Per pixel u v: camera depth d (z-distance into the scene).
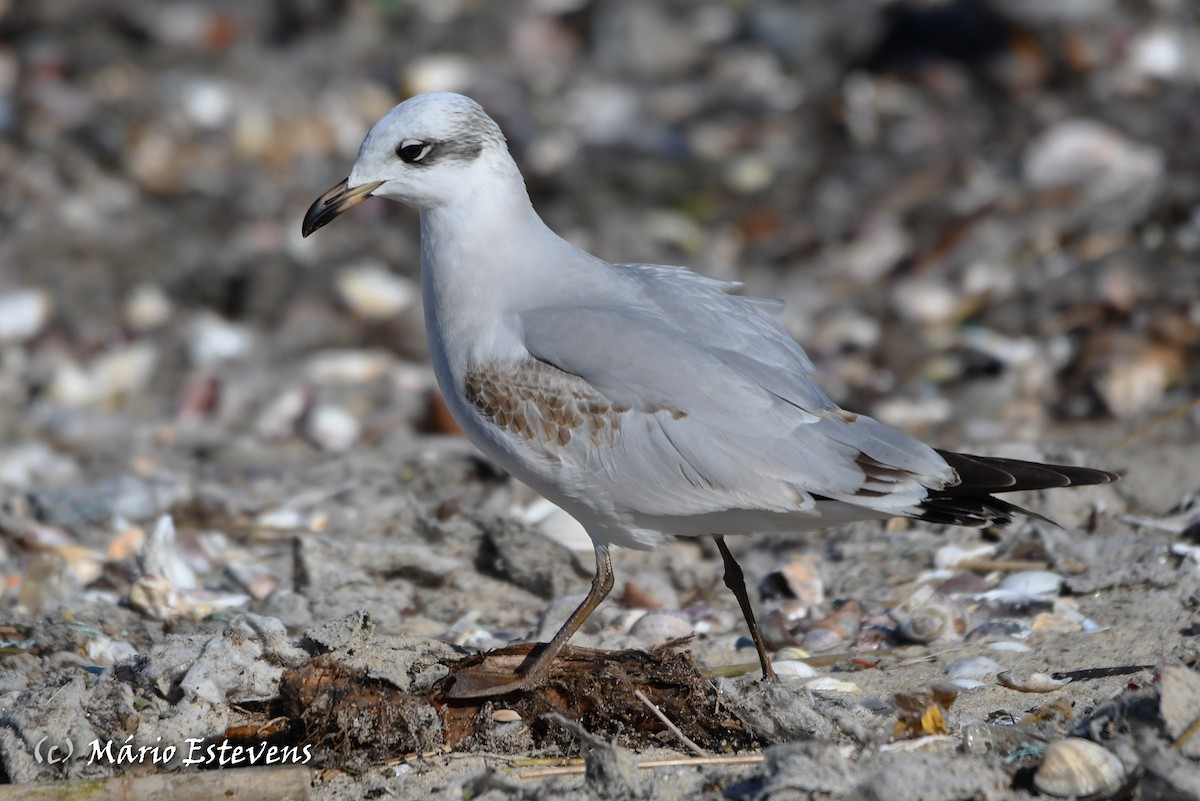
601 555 8.03
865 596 9.59
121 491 11.94
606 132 23.12
